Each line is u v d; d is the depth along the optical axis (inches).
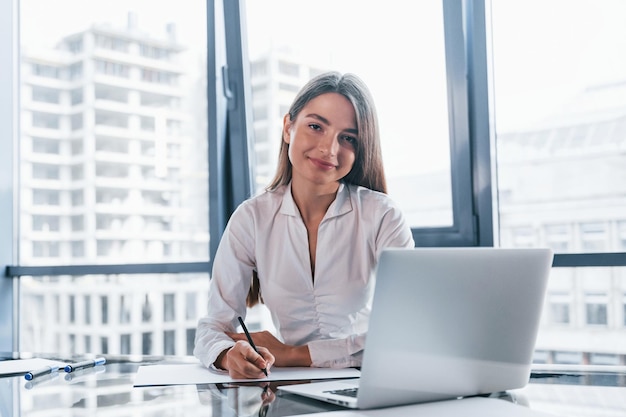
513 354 41.6
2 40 117.6
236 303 65.9
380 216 65.3
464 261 38.0
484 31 88.8
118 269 112.3
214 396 42.8
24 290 120.4
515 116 90.0
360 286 66.0
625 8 83.8
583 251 87.3
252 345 52.6
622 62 84.3
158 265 110.0
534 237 90.1
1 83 117.6
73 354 64.4
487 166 89.6
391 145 96.0
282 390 44.0
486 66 89.2
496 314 40.0
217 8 105.0
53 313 118.7
